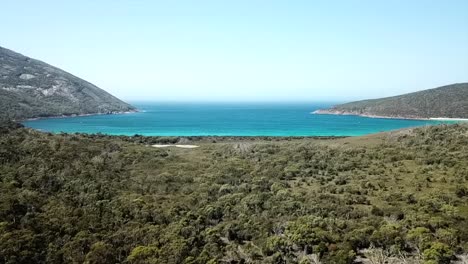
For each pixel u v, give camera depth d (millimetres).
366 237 22641
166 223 26922
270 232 24750
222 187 34688
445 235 22031
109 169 38844
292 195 31469
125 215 27812
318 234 22812
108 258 21594
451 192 29828
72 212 27391
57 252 21984
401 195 30109
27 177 32188
